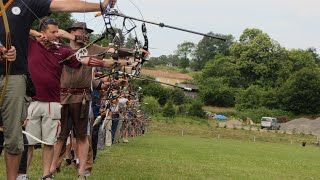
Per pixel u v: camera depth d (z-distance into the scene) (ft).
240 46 402.52
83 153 28.45
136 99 76.54
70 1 17.53
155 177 33.88
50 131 25.40
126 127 78.48
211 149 90.17
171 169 41.45
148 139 106.22
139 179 32.12
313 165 68.69
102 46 27.94
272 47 396.57
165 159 53.01
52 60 25.09
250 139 176.35
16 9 16.96
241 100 338.54
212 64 384.47
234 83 382.22
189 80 374.84
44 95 25.09
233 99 354.74
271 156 84.12
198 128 206.69
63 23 61.41
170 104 237.45
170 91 265.13
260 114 307.78
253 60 394.93
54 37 24.85
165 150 70.95
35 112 24.93
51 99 25.26
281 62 396.16
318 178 48.62
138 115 103.24
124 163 42.29
